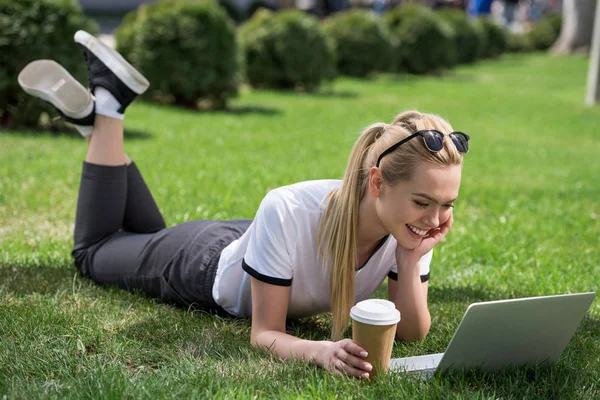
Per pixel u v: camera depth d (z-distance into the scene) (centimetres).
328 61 1661
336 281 324
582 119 1425
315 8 3562
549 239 593
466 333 289
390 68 2084
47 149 825
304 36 1627
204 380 296
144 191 447
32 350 323
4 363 308
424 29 2225
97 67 432
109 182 427
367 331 289
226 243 385
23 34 902
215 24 1261
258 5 3912
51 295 406
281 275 323
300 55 1619
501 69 2616
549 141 1172
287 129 1124
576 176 891
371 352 292
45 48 915
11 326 351
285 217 321
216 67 1279
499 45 3153
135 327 364
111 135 427
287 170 812
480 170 901
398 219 298
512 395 296
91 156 429
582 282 480
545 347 318
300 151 945
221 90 1291
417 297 338
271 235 319
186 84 1254
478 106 1552
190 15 1252
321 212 326
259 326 331
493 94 1786
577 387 305
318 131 1119
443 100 1623
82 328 353
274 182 742
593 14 3325
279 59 1627
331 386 289
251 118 1215
